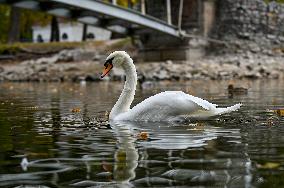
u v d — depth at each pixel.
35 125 8.48
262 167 5.09
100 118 9.34
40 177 4.87
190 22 40.97
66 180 4.75
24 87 23.88
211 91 18.08
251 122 8.34
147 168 5.14
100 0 30.50
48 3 29.75
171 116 8.52
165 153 5.85
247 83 23.88
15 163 5.48
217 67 32.78
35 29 88.81
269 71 31.61
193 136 6.98
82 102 13.55
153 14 41.94
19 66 41.00
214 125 8.02
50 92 19.17
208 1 41.03
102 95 16.75
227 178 4.69
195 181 4.62
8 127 8.25
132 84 9.24
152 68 33.03
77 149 6.21
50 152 6.05
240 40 40.44
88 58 43.91
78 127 8.14
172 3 41.50
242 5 41.09
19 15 54.84
